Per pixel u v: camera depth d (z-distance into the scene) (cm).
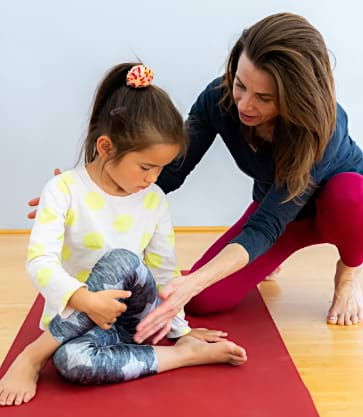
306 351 150
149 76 131
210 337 147
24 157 232
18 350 145
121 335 141
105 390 129
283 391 130
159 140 128
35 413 120
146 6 222
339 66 234
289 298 181
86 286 127
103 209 137
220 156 235
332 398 131
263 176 161
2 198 234
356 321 165
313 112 127
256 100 130
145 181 132
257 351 147
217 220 242
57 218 132
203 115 160
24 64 224
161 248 146
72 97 228
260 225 145
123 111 129
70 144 232
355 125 240
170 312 129
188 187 238
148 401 125
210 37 227
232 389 130
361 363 146
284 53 124
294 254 218
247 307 172
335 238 159
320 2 227
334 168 161
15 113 228
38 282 125
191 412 122
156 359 134
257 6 225
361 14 229
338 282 168
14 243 226
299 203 147
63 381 132
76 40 223
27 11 219
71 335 129
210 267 135
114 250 134
